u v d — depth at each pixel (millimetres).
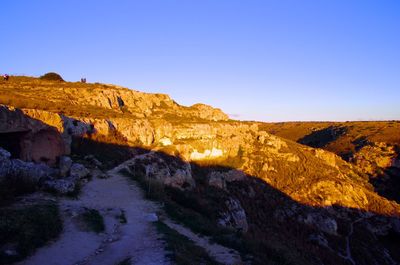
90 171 30203
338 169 99250
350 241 67312
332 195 78875
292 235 60406
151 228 18625
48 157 29266
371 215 80438
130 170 34625
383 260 65750
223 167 67812
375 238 73438
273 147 87875
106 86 77812
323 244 61062
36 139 28422
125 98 73125
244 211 57625
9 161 21500
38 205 17938
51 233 15531
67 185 22453
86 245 15422
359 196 84188
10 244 13422
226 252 17422
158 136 56719
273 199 68562
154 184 29000
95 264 13656
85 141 36062
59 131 31375
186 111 89062
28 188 20422
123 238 16828
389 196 109875
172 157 50594
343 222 73750
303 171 83062
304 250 55625
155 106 83688
